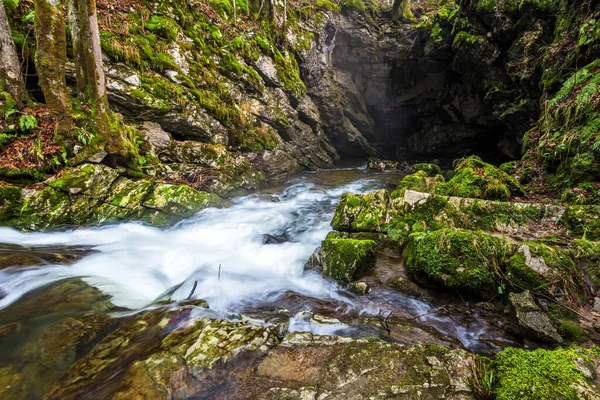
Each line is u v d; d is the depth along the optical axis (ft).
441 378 8.76
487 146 61.93
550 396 7.59
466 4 45.68
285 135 51.42
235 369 9.14
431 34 52.90
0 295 13.26
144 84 31.40
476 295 13.80
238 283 16.60
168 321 11.66
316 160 60.39
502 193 21.16
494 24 41.65
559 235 15.79
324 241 17.74
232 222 26.53
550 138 24.61
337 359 9.56
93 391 8.42
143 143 30.07
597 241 14.19
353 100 68.64
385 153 80.33
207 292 15.29
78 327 11.15
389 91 67.72
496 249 14.06
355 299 14.76
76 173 22.57
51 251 18.43
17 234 19.92
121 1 32.68
